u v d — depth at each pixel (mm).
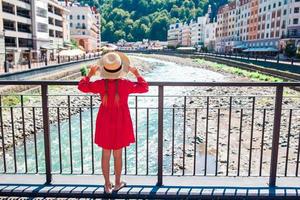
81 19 93812
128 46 167125
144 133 14227
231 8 100562
